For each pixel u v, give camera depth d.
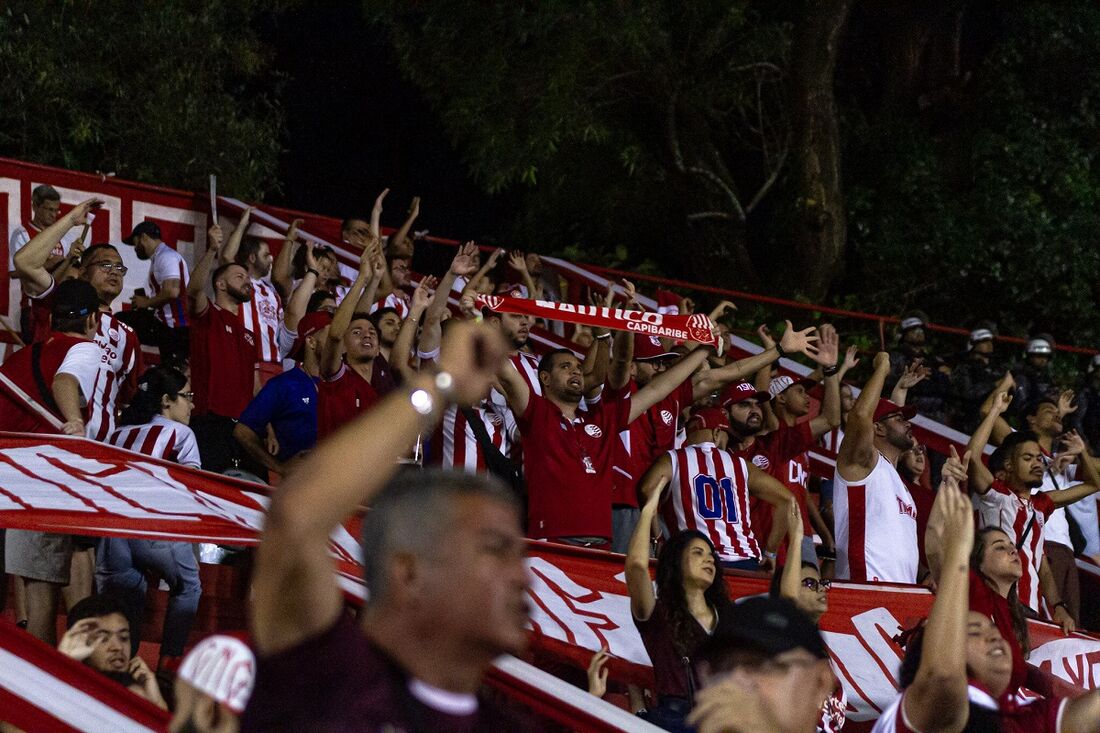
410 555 2.86
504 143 21.00
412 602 2.87
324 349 10.34
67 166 19.05
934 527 6.02
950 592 5.10
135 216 14.76
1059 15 23.22
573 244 23.42
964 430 16.91
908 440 11.78
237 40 20.83
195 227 15.23
